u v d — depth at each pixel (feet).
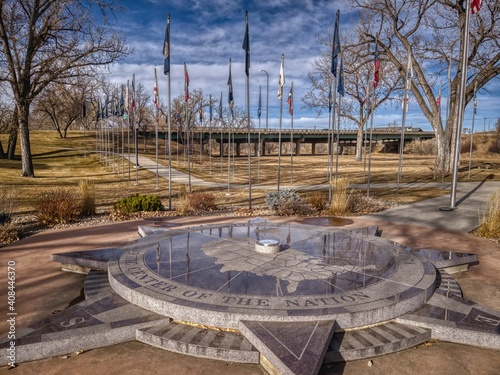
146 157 171.42
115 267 21.03
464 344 15.81
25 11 82.43
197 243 26.35
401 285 18.53
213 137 210.79
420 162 164.04
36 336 14.93
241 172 122.72
